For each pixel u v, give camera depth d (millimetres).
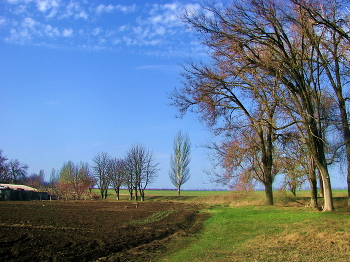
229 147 29969
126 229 18344
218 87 28062
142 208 35156
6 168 89875
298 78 21844
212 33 22953
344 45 21406
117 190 70438
